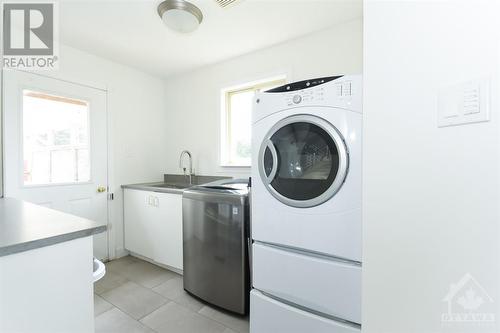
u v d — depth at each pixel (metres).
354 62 1.90
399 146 0.76
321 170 1.12
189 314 1.69
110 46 2.26
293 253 1.19
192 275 1.86
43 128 2.10
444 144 0.65
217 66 2.66
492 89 0.57
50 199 2.13
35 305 0.69
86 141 2.39
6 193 1.89
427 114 0.69
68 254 0.76
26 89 1.99
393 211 0.78
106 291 1.98
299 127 1.18
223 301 1.68
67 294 0.76
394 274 0.78
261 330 1.29
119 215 2.67
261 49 2.34
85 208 2.37
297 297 1.16
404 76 0.74
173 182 3.02
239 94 2.63
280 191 1.22
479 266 0.60
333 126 1.06
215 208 1.70
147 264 2.51
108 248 2.57
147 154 2.94
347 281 1.02
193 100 2.87
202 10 1.73
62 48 2.20
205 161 2.77
